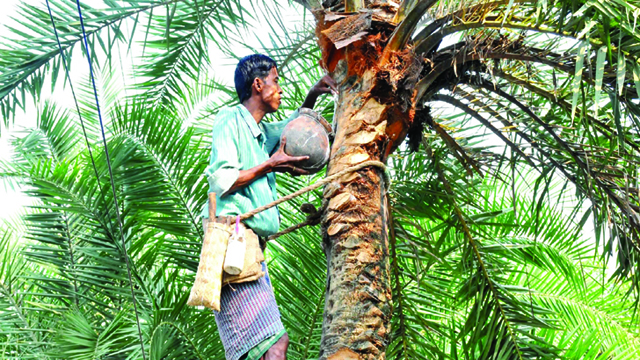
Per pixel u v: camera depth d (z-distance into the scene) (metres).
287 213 6.42
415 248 5.47
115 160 6.39
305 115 3.91
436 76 4.36
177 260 6.54
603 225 4.91
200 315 6.18
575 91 3.61
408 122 3.99
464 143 5.37
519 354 5.49
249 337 3.37
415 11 3.87
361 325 3.45
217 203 3.54
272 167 3.66
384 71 3.91
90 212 6.68
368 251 3.59
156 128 6.48
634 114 4.55
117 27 5.36
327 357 3.42
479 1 4.23
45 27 5.50
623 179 4.93
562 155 5.05
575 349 7.90
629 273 5.34
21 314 7.52
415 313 5.80
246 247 3.48
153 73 6.30
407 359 5.68
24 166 8.45
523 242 7.30
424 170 5.62
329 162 3.85
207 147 6.98
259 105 3.98
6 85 5.50
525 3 4.27
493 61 4.73
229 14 5.57
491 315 5.67
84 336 6.02
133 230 6.74
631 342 7.99
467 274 5.92
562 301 8.20
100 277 6.88
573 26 4.16
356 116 3.88
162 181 6.46
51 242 7.24
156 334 6.02
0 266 8.09
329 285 3.60
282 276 6.36
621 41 4.14
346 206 3.67
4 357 7.12
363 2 4.13
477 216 5.81
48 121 8.34
